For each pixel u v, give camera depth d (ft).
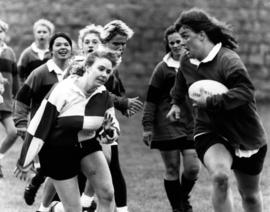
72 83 52.47
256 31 205.26
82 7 199.31
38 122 51.98
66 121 51.96
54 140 52.21
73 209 53.01
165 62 69.00
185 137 68.39
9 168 89.66
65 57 66.03
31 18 200.13
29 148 51.98
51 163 52.60
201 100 52.80
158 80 68.90
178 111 60.70
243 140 53.78
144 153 104.94
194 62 54.19
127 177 86.22
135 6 199.72
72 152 52.60
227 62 52.75
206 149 53.67
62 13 199.52
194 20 53.57
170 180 68.90
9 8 200.75
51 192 60.90
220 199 52.31
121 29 61.31
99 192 53.47
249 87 52.26
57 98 51.98
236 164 54.85
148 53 199.52
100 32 65.41
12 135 84.58
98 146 53.83
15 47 199.72
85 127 52.26
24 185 80.23
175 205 69.00
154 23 199.52
